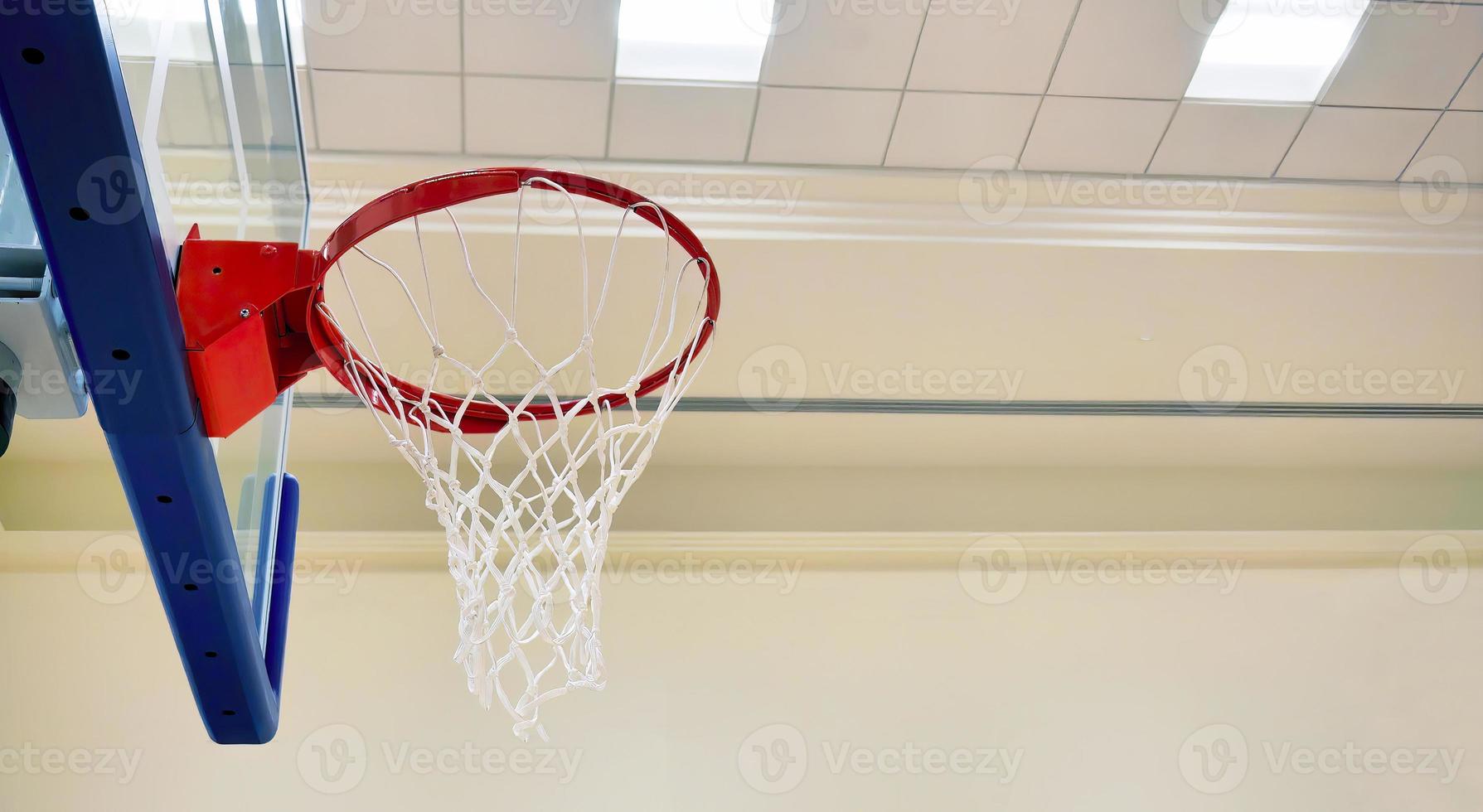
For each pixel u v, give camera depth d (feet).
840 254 9.81
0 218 4.20
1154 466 13.21
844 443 12.28
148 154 3.76
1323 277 10.54
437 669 10.67
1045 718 11.34
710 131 9.43
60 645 10.21
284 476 6.55
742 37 8.82
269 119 5.74
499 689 5.60
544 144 9.32
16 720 9.81
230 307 4.38
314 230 8.98
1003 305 10.52
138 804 9.55
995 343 11.01
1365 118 9.87
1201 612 12.37
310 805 9.73
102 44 3.23
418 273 9.39
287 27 6.34
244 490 5.28
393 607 10.98
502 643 10.81
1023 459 12.87
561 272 9.55
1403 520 13.19
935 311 10.53
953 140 9.70
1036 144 9.82
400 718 10.32
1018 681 11.55
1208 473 13.26
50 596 10.46
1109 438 12.59
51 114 3.32
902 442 12.34
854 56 9.01
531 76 8.86
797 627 11.56
